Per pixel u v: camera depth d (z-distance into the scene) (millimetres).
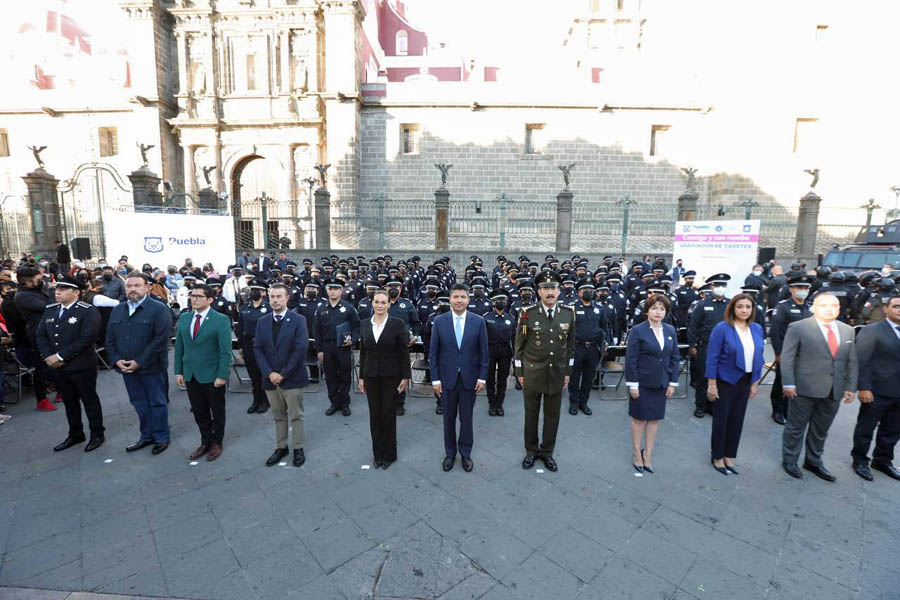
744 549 3559
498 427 5977
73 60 27297
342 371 6285
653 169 25734
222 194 24078
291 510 4062
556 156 25703
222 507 4109
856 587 3180
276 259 17406
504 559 3453
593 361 6258
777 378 6023
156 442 5168
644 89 25297
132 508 4086
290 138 25125
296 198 25547
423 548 3572
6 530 3760
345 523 3879
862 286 8922
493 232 24781
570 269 12336
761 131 24062
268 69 24922
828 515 4000
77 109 26453
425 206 25656
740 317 4559
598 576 3279
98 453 5133
